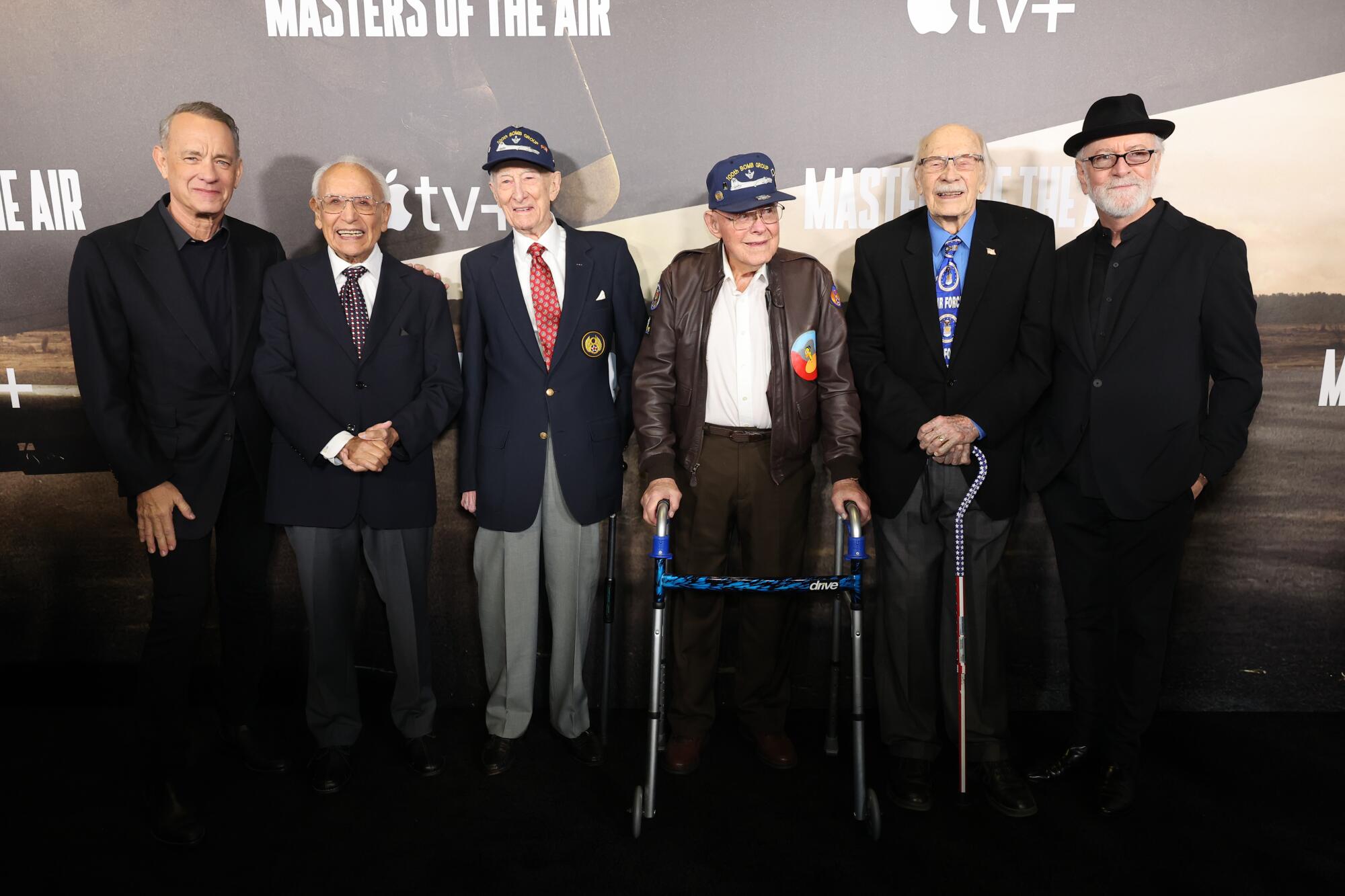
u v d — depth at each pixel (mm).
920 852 2295
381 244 2955
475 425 2676
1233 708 3104
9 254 2926
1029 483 2557
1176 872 2209
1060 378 2508
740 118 2895
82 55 2830
